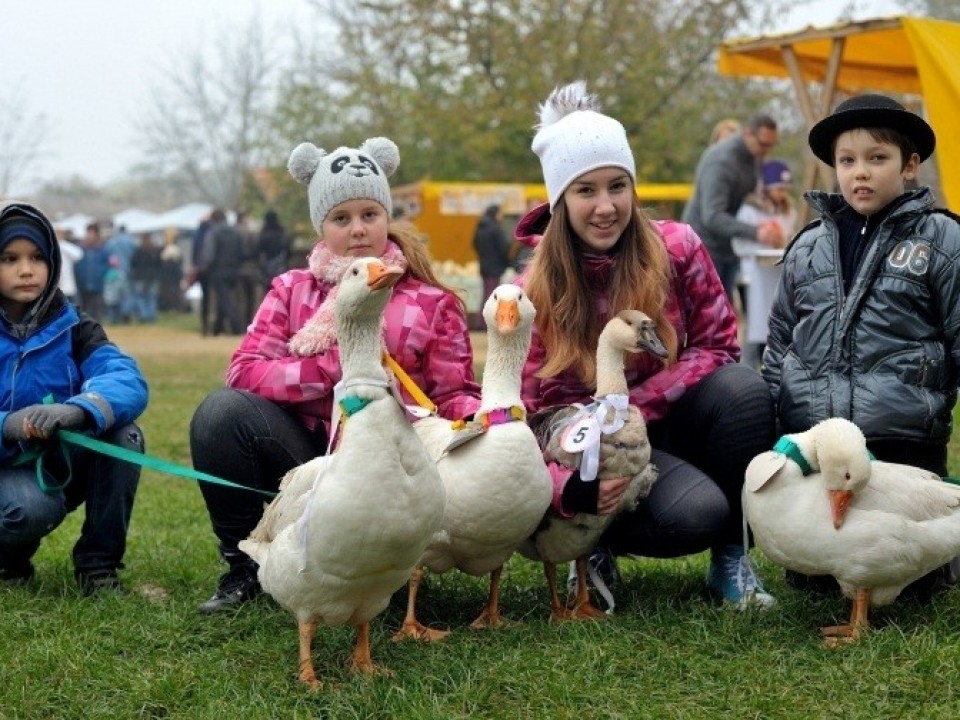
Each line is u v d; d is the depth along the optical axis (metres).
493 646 4.28
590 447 4.35
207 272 25.31
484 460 4.18
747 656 4.12
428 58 28.23
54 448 5.16
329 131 35.66
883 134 4.54
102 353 5.29
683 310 5.04
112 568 5.26
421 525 3.74
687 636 4.34
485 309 4.32
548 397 4.98
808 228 4.89
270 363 4.86
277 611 4.71
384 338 4.79
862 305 4.61
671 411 5.01
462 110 27.22
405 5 27.73
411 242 5.00
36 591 5.18
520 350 4.33
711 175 10.86
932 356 4.54
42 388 5.18
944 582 4.73
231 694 3.95
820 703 3.73
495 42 26.81
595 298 4.92
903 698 3.73
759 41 10.84
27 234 5.10
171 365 17.31
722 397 4.77
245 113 55.56
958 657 3.92
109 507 5.17
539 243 4.98
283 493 4.18
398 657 4.21
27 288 5.12
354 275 3.71
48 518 5.05
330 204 4.86
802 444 4.22
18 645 4.41
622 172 4.79
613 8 26.59
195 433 4.80
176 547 5.99
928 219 4.58
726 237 10.86
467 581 5.26
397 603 4.93
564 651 4.18
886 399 4.54
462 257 25.88
